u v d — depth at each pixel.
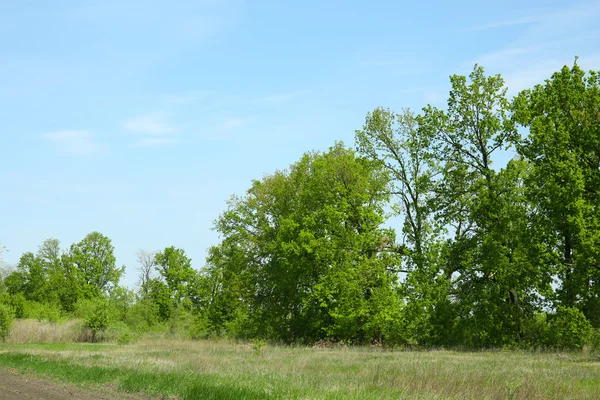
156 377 15.98
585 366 22.28
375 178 45.72
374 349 38.31
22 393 14.12
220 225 55.47
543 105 39.19
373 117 45.00
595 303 35.00
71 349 35.09
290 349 36.53
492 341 38.94
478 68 41.66
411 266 42.62
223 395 12.41
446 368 19.11
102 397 13.46
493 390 13.98
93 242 91.06
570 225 35.16
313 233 47.66
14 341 43.44
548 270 36.66
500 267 37.53
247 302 54.31
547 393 14.04
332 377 16.97
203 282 70.62
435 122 42.19
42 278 92.38
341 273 42.97
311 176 51.03
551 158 36.50
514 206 38.62
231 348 35.72
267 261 53.19
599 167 37.66
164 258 77.50
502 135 40.53
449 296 41.22
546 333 36.59
